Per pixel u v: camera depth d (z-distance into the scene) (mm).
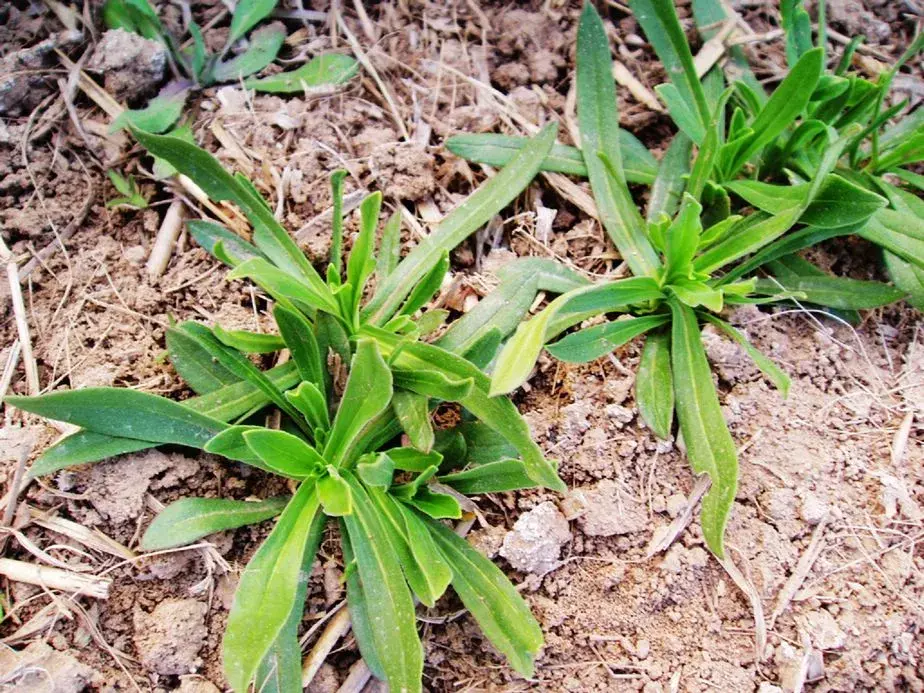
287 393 315
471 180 406
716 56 428
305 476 321
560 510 348
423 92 427
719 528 331
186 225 384
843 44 455
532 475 310
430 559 308
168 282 380
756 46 449
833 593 341
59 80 415
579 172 397
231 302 375
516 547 336
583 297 338
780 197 370
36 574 324
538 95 431
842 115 396
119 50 405
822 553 346
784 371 373
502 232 400
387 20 446
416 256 371
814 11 461
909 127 414
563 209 407
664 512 349
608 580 340
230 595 331
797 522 349
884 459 360
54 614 321
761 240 346
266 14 430
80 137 405
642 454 355
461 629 336
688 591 342
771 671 333
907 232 374
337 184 322
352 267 334
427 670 334
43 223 389
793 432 362
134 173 403
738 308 378
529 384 369
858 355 379
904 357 381
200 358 344
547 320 303
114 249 388
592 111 401
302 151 403
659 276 362
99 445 323
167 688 322
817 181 333
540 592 342
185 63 425
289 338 331
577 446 356
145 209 396
